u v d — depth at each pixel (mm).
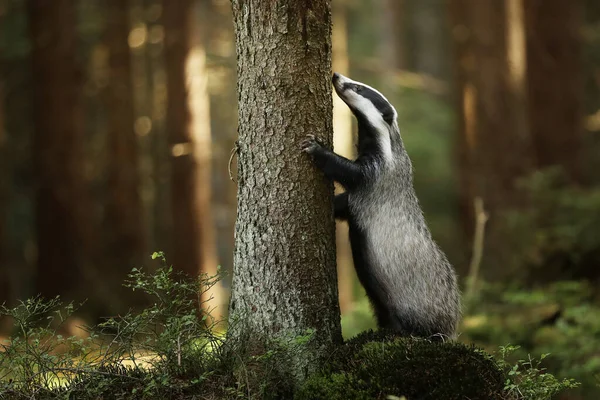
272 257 6320
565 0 17969
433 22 36094
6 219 19875
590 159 21203
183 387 5867
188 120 17406
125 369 6109
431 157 25719
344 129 19578
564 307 11211
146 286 6250
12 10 20547
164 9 17453
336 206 7457
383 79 27438
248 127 6344
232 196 26062
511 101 17609
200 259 17547
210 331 6266
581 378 8688
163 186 23406
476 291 11891
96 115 23203
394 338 6523
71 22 18594
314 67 6305
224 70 19312
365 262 7164
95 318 17234
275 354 6199
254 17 6215
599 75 23328
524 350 9820
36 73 18422
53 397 5762
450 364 5805
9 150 21906
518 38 18969
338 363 6121
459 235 18406
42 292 18312
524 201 16875
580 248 13156
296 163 6301
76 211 18438
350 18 33188
